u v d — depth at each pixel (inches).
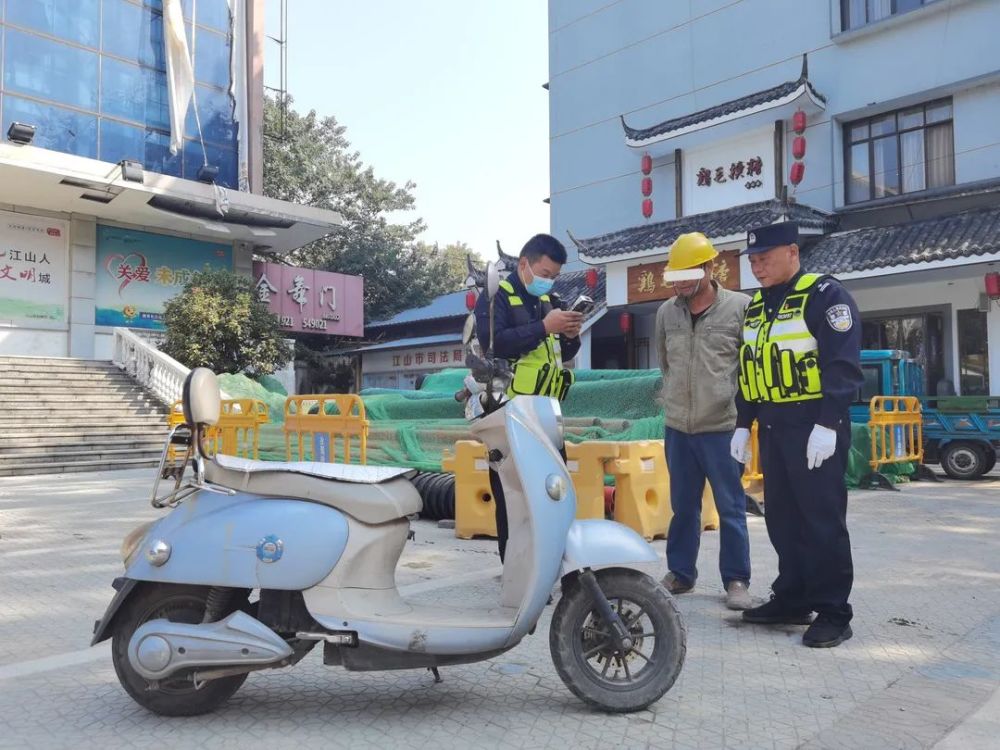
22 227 718.5
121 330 686.5
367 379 1149.7
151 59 786.8
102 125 749.3
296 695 123.8
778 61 683.4
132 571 114.3
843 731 108.6
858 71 631.8
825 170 645.3
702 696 122.0
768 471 157.9
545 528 115.4
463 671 134.0
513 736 108.0
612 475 248.1
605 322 776.3
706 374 174.7
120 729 111.0
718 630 157.6
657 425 310.8
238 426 398.9
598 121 816.3
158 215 756.6
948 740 105.3
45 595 188.7
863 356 454.6
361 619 110.7
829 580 148.2
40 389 593.6
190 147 814.5
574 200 834.2
